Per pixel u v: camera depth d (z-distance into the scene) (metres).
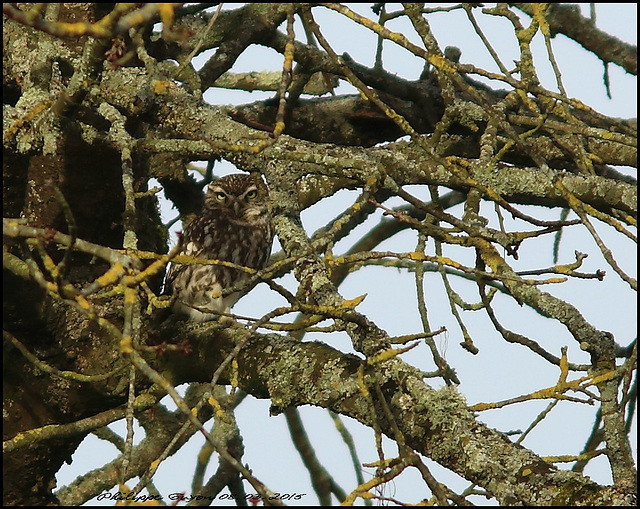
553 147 11.15
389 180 7.95
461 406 7.61
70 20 9.84
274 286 7.56
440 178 8.40
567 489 6.93
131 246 7.55
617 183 8.05
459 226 8.13
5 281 8.52
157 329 9.55
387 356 6.88
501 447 7.34
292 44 6.88
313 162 8.03
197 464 12.32
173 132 9.06
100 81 8.13
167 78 9.25
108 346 9.61
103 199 10.28
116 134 8.47
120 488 5.87
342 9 7.72
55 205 10.12
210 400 7.06
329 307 7.58
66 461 10.38
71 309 9.55
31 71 8.62
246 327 9.34
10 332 9.36
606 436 7.78
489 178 8.23
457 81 7.64
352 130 12.48
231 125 8.80
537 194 8.15
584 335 8.48
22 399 9.77
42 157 9.95
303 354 8.67
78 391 9.63
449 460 7.45
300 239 9.07
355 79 7.90
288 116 12.41
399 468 6.41
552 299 8.59
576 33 10.20
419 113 12.22
